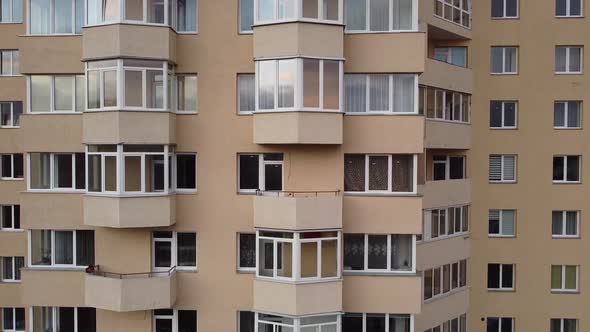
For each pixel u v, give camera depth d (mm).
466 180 24531
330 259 17609
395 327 18469
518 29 25844
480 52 25859
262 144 18156
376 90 18219
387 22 18141
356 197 17969
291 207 17000
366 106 18203
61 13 19156
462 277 24859
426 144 21469
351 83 18266
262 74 17578
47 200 19094
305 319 17469
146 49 17500
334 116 17312
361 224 18000
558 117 26312
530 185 25891
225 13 18453
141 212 17578
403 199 17891
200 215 18547
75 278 18969
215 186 18500
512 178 26172
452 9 23922
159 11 17875
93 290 18062
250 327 18703
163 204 17812
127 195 17438
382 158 18328
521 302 25875
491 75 25891
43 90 19375
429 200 21891
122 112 17344
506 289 26094
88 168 18062
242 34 18438
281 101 17328
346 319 18500
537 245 25875
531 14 25812
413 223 17906
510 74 25938
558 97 25859
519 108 25906
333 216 17438
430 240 22234
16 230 27500
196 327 18703
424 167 21453
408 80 18172
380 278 18031
